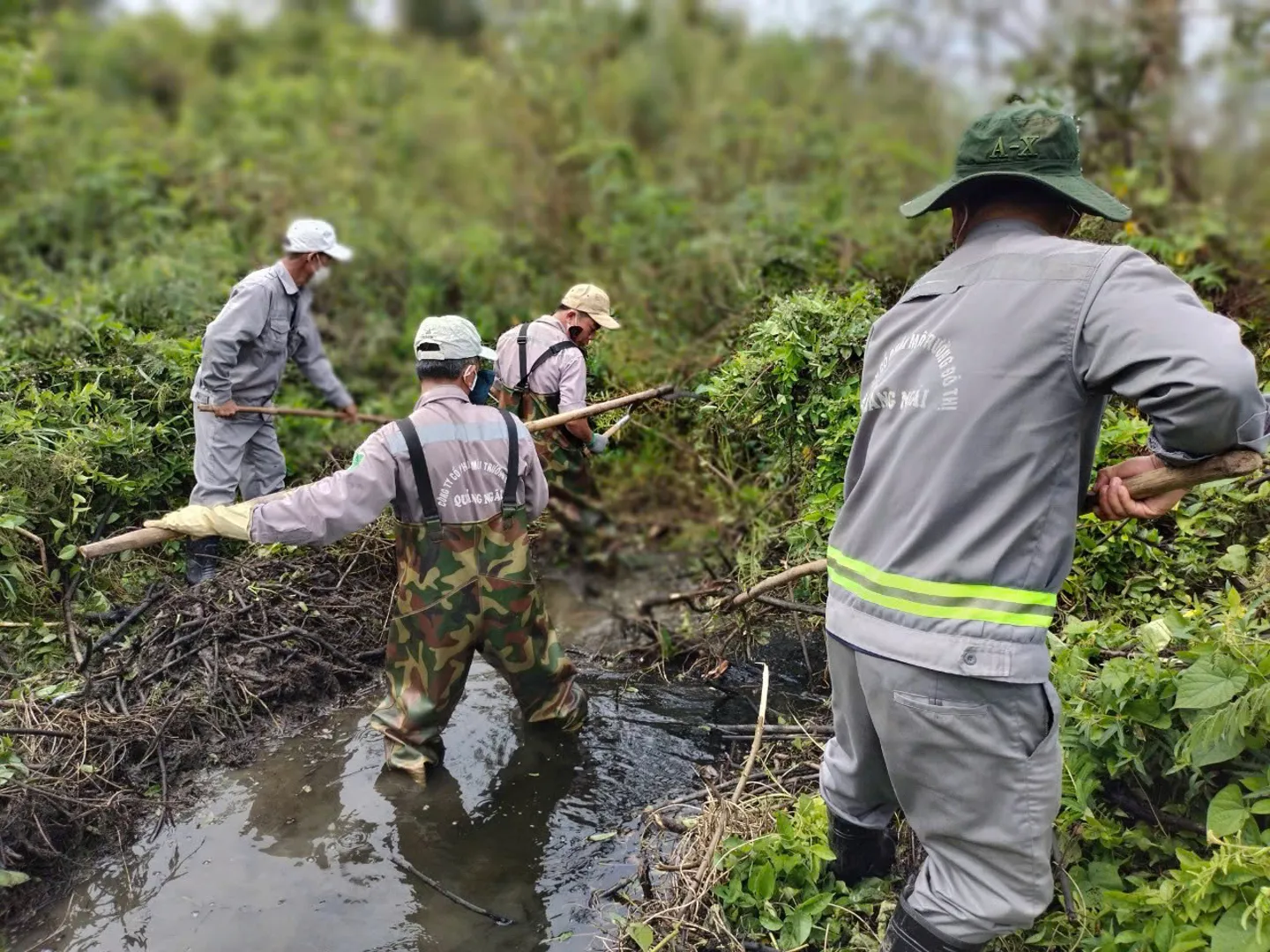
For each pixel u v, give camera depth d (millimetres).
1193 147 6969
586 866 3184
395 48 13141
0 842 3064
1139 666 2666
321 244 4746
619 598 5293
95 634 4211
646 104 9984
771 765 3488
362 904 3031
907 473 2123
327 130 10070
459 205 9008
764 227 7051
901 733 2127
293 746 3803
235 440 4680
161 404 4957
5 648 4012
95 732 3600
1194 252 5672
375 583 4688
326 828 3355
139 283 6039
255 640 4133
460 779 3607
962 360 2062
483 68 10766
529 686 3676
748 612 4242
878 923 2623
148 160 8539
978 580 2018
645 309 6586
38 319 6098
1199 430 1810
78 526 4535
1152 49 6738
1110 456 3572
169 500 4918
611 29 10945
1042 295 2002
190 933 2918
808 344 3982
